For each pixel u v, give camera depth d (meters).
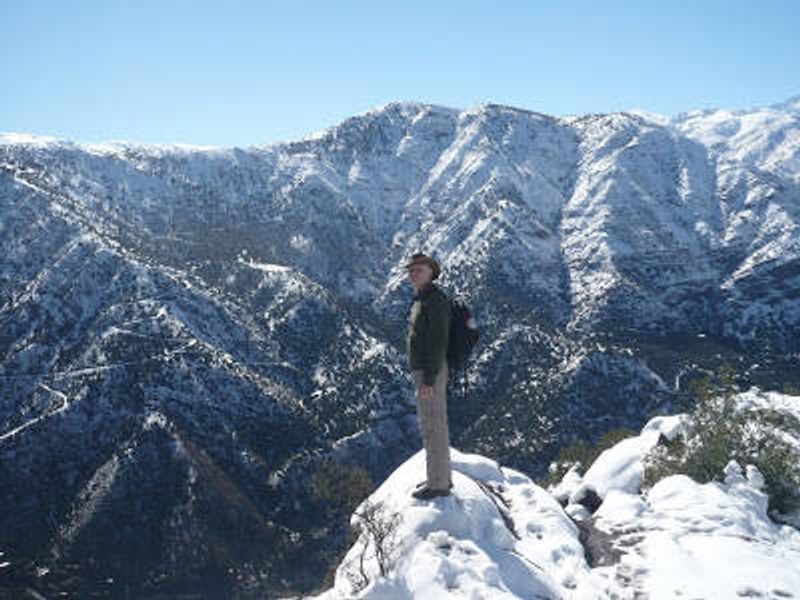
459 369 10.34
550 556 10.35
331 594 9.75
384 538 9.53
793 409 16.88
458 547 9.41
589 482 15.23
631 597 9.64
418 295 10.09
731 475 13.47
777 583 9.73
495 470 12.78
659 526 11.77
